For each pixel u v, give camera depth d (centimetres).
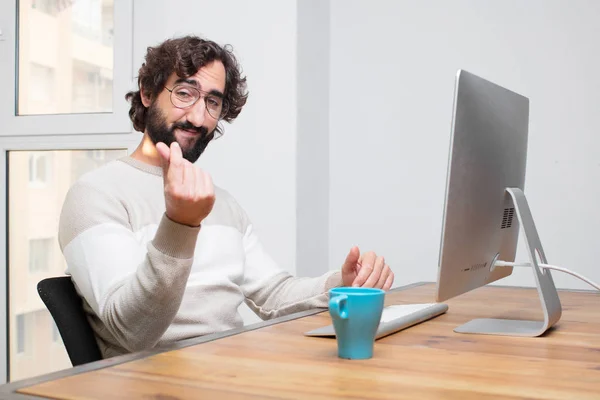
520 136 123
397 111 256
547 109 236
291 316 118
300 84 243
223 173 252
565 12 234
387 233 257
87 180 136
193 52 146
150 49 157
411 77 254
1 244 263
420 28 253
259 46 246
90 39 260
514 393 68
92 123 255
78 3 260
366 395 67
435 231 250
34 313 261
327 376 75
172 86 147
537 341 97
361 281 128
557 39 235
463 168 101
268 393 67
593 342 97
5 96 265
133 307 104
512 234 125
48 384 70
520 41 240
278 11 243
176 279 102
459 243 103
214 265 146
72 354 118
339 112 265
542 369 79
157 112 149
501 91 115
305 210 247
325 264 264
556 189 235
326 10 264
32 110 266
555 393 68
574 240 233
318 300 136
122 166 145
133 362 81
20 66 266
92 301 119
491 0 243
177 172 98
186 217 100
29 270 263
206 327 138
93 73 259
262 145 246
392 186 256
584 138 232
